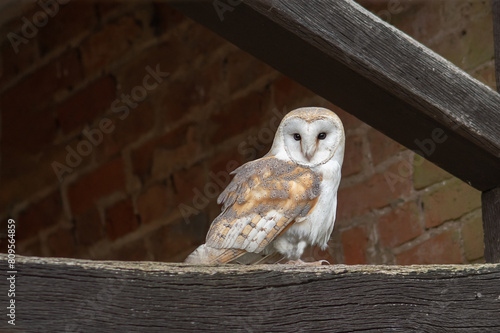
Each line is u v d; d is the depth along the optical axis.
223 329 3.11
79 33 7.39
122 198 6.97
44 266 2.93
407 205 5.73
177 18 6.99
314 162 4.20
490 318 3.42
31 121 7.52
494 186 4.27
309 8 3.70
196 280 3.12
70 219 7.20
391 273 3.38
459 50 5.74
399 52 3.80
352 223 5.91
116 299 3.00
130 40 7.16
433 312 3.38
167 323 3.05
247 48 3.88
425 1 5.95
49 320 2.89
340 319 3.26
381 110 3.95
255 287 3.19
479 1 5.71
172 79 6.93
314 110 4.35
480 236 5.41
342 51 3.71
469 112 3.89
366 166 5.93
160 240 6.71
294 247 4.12
